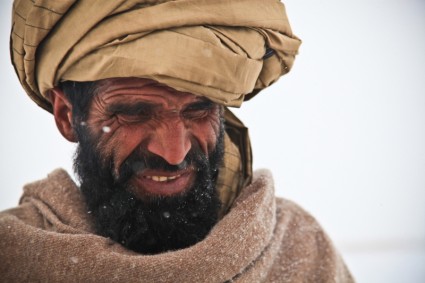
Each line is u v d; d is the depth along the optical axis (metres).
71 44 1.56
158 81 1.49
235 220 1.69
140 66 1.48
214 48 1.49
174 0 1.51
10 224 1.74
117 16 1.51
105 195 1.74
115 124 1.64
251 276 1.72
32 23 1.60
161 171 1.63
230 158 1.95
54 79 1.65
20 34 1.66
